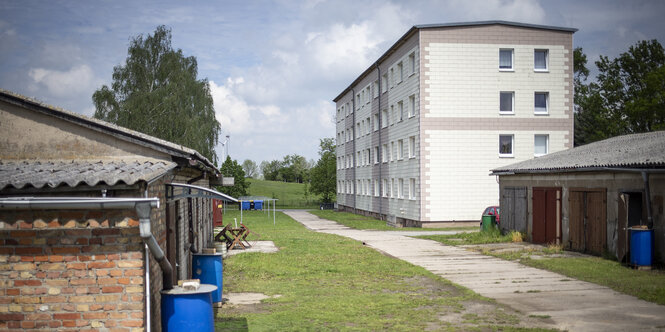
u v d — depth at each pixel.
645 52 45.09
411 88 35.25
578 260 15.84
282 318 9.45
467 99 33.38
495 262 16.44
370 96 48.56
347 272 14.80
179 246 9.79
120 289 5.64
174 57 43.75
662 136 18.80
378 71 45.00
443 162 33.25
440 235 26.59
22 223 5.50
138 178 5.62
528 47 33.72
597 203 17.05
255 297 11.48
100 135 7.86
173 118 41.72
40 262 5.56
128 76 43.12
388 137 42.09
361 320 9.29
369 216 49.56
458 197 33.28
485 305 10.38
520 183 22.64
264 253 19.12
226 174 67.75
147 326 5.79
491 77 33.47
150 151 7.96
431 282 13.14
